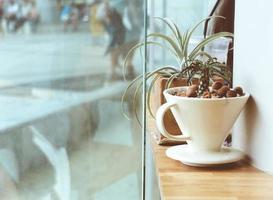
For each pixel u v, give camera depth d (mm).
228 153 637
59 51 2547
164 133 635
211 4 964
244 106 629
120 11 2455
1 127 2168
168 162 650
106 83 2297
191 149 654
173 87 724
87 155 2020
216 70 713
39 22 2605
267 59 569
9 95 2379
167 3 1345
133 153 1772
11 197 1889
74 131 2135
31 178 2025
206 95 617
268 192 532
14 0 2562
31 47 2537
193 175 595
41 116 2230
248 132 628
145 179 919
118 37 2393
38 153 2100
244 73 640
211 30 851
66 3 2623
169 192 534
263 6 570
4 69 2439
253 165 621
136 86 1050
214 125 613
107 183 1892
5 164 2035
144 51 899
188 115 613
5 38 2535
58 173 2018
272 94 564
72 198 1859
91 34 2576
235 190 540
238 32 661
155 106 813
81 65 2451
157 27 1140
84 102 2256
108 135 2000
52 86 2414
